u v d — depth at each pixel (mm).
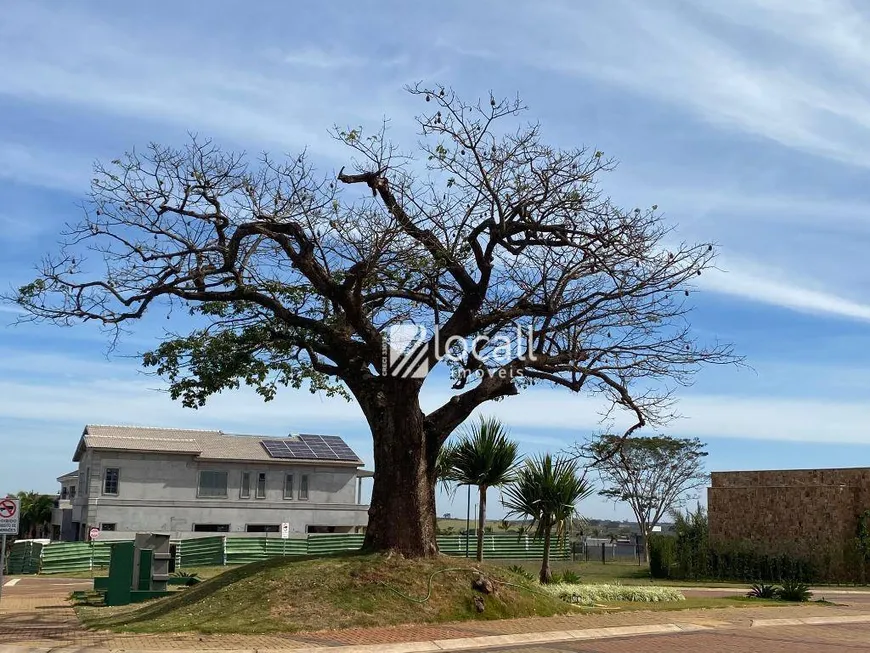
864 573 34094
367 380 17750
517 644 13867
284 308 17578
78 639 13547
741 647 13891
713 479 40438
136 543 22109
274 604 15172
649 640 14648
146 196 16438
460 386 19047
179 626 14383
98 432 50562
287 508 51000
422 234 17094
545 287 18312
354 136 16625
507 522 26359
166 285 16609
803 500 36625
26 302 16250
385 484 17406
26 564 41375
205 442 52250
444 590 16234
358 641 13320
